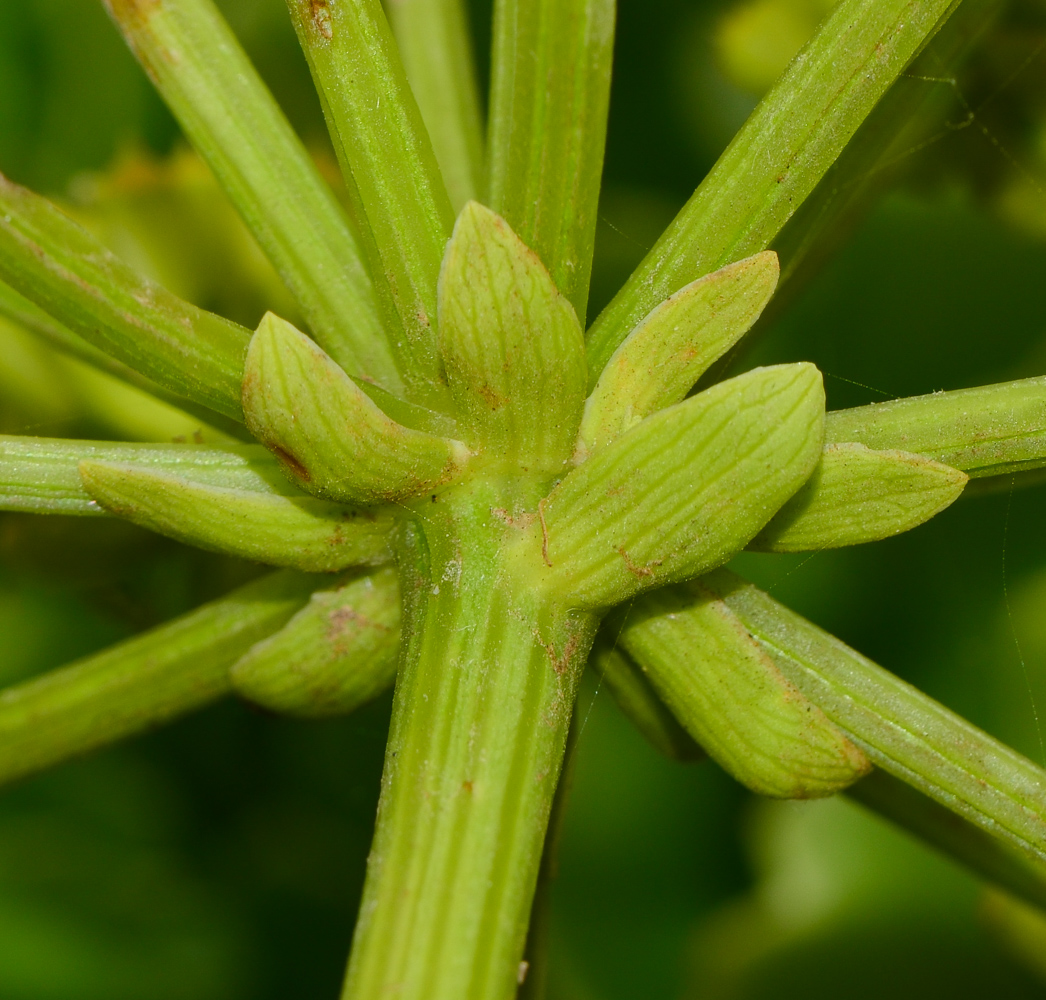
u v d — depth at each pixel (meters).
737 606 0.10
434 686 0.09
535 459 0.09
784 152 0.09
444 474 0.09
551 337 0.09
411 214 0.09
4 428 0.11
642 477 0.09
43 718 0.10
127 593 0.12
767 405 0.09
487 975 0.09
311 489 0.09
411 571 0.09
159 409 0.11
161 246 0.11
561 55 0.09
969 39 0.10
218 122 0.10
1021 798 0.09
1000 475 0.10
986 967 0.12
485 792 0.09
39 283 0.09
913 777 0.09
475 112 0.11
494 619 0.09
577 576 0.09
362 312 0.10
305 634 0.10
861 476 0.09
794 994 0.12
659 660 0.09
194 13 0.10
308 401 0.09
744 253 0.09
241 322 0.12
